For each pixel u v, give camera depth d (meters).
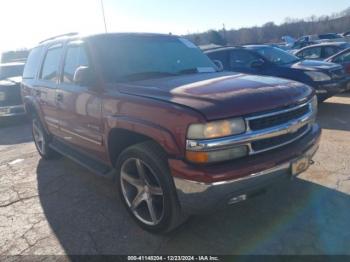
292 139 2.75
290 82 3.11
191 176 2.36
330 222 2.94
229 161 2.41
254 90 2.69
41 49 5.08
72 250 2.84
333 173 3.88
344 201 3.26
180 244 2.81
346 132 5.54
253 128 2.45
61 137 4.48
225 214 3.19
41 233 3.13
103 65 3.44
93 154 3.73
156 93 2.82
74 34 4.26
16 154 5.89
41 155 5.42
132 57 3.64
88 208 3.56
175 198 2.62
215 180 2.30
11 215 3.54
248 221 3.05
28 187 4.25
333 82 6.99
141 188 2.97
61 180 4.42
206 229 2.98
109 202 3.68
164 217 2.73
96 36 3.71
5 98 8.38
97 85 3.35
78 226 3.21
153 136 2.59
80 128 3.73
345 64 8.98
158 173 2.65
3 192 4.15
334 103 8.01
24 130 8.07
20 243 3.00
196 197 2.40
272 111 2.55
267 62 7.53
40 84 4.73
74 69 3.84
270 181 2.54
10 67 10.45
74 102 3.71
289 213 3.12
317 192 3.47
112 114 3.04
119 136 3.19
